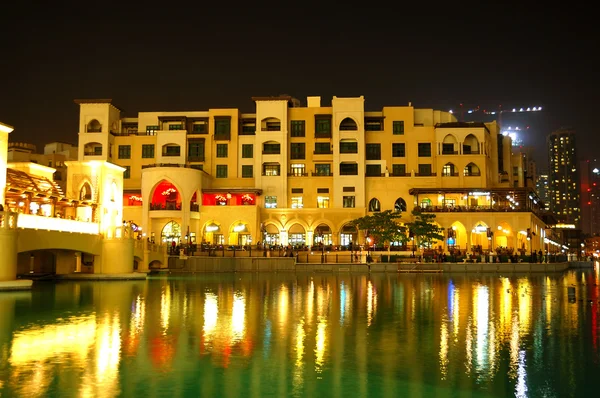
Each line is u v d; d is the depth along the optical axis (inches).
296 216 3348.9
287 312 1054.4
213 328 863.7
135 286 1630.2
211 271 2475.4
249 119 3656.5
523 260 2699.3
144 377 578.9
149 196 3201.3
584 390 547.8
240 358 663.8
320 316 1002.7
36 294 1344.7
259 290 1534.2
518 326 900.6
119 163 3580.2
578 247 6830.7
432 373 603.8
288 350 707.4
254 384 560.4
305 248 2910.9
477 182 3435.0
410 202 3425.2
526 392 541.0
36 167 1905.8
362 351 705.6
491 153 3779.5
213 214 3294.8
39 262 1966.0
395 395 529.0
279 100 3501.5
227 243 3270.2
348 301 1255.5
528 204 3403.1
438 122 3678.6
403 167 3535.9
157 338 777.6
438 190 3238.2
